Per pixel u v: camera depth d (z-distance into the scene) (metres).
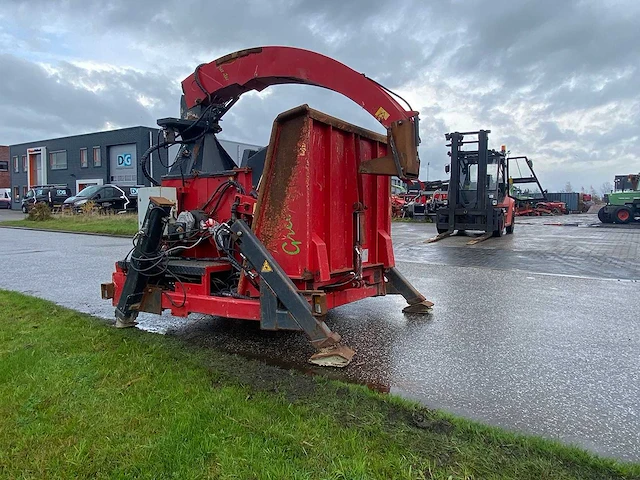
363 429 2.64
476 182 16.00
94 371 3.46
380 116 4.04
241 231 4.06
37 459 2.33
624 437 2.76
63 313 5.35
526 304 6.16
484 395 3.35
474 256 11.09
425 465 2.29
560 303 6.20
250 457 2.33
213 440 2.49
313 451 2.40
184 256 5.12
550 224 23.97
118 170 36.31
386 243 5.11
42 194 30.72
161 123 5.43
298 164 3.87
